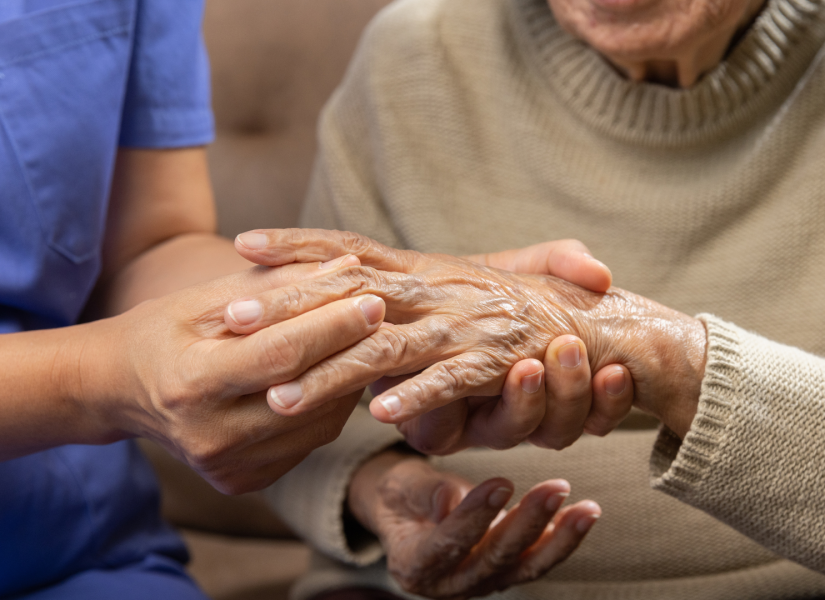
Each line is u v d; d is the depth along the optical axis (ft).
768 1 3.19
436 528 2.99
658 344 2.89
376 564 3.33
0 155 3.07
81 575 3.21
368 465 3.27
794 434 2.80
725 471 2.81
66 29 3.13
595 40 3.13
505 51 3.45
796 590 3.12
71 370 2.79
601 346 2.89
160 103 3.33
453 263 2.91
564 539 2.98
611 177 3.36
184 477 3.95
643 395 2.91
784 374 2.83
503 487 2.91
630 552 3.19
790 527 2.82
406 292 2.82
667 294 3.35
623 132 3.32
